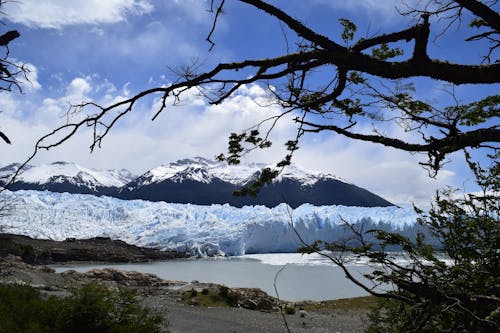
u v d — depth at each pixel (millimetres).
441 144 3941
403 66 3502
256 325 20938
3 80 4148
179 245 99812
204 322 20375
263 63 3816
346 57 3605
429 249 3533
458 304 2930
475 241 3605
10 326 10562
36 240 93625
